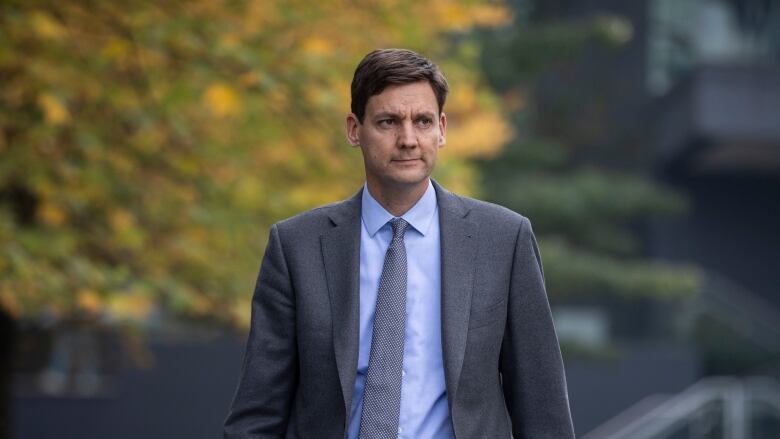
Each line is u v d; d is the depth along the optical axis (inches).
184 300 721.0
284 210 755.4
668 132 1857.8
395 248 274.1
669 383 1673.2
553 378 276.5
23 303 682.2
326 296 273.1
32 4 640.4
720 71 1732.3
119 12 663.1
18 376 1398.9
